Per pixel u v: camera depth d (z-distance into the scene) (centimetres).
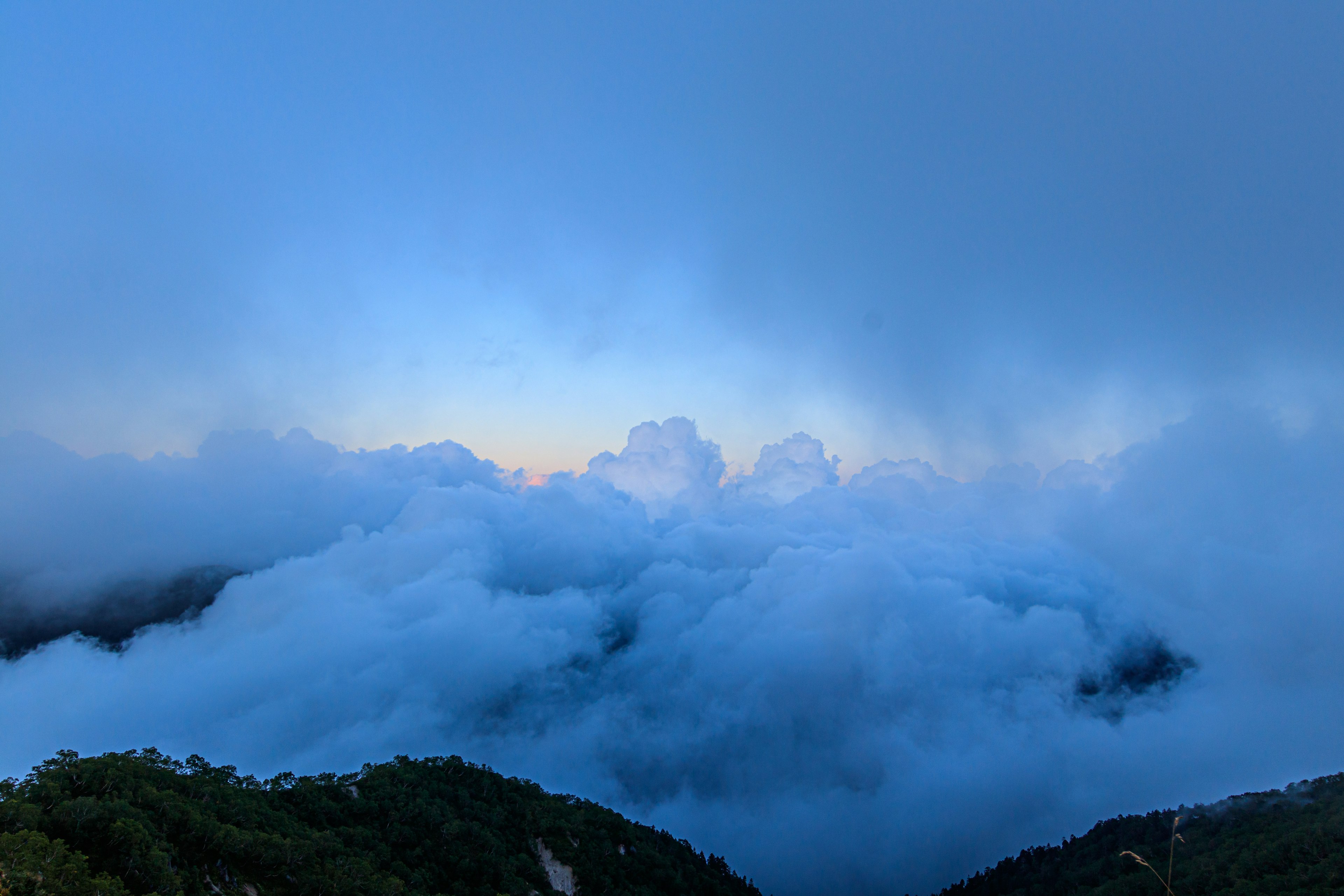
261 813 9794
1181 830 17438
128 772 8969
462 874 10988
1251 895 11844
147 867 7194
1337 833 12631
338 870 9125
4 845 6550
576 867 12838
